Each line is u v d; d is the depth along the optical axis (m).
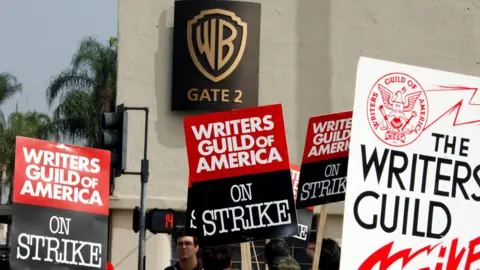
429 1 20.22
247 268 10.05
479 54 20.22
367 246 6.46
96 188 8.98
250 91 19.52
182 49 19.45
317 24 20.03
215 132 9.47
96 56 41.25
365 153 6.45
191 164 9.49
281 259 9.30
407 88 6.52
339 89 20.02
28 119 48.50
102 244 8.96
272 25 19.94
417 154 6.55
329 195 11.64
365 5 20.16
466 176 6.64
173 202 19.53
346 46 20.08
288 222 9.42
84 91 41.22
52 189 8.84
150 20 19.72
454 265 6.62
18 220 8.72
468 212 6.66
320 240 9.80
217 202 9.47
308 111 19.95
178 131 19.66
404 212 6.53
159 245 19.20
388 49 20.16
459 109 6.63
